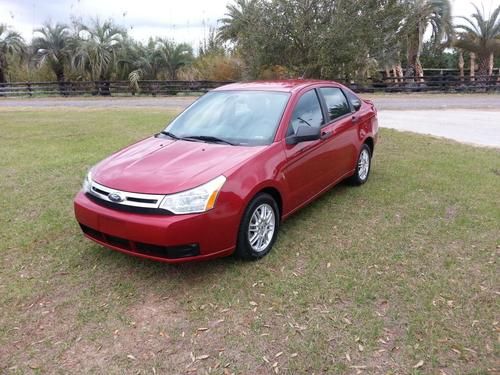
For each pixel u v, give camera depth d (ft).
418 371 8.43
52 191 19.44
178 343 9.37
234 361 8.83
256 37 56.95
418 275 11.77
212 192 10.90
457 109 53.26
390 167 22.62
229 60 88.07
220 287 11.35
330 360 8.77
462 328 9.62
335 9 55.57
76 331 9.82
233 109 14.75
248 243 12.10
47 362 8.90
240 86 16.12
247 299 10.85
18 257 13.23
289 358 8.86
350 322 9.88
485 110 51.85
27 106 63.10
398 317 10.03
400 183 19.69
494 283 11.33
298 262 12.56
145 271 12.24
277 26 55.93
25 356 9.08
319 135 13.44
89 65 84.12
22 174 22.33
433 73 106.73
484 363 8.62
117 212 11.12
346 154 17.17
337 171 16.69
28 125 40.70
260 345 9.25
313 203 17.21
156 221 10.58
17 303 10.87
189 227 10.62
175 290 11.30
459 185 19.29
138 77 83.41
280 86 15.48
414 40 85.30
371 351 8.98
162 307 10.62
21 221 15.99
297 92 14.94
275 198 13.24
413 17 60.03
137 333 9.71
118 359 8.95
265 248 12.85
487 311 10.20
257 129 13.61
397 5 56.90
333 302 10.64
